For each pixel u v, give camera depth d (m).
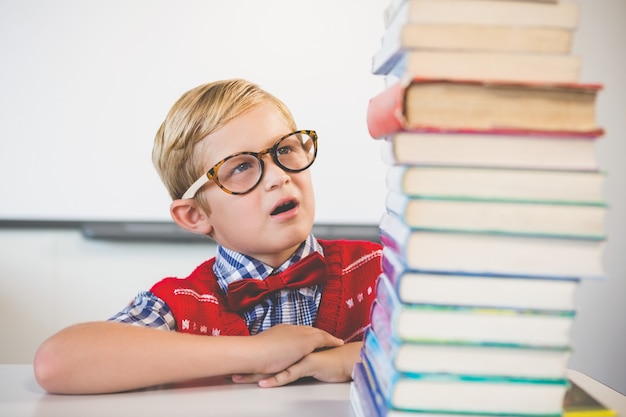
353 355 0.87
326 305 1.12
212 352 0.81
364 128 2.91
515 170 0.55
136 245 2.87
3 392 0.79
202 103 1.03
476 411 0.57
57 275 2.84
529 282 0.56
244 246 1.03
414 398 0.57
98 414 0.70
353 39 2.88
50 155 2.83
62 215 2.84
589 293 2.90
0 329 2.82
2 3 2.77
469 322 0.56
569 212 0.55
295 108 2.90
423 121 0.54
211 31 2.85
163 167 1.10
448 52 0.54
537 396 0.57
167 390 0.80
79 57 2.81
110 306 2.86
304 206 1.02
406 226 0.55
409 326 0.56
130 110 2.84
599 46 2.91
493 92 0.54
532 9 0.55
